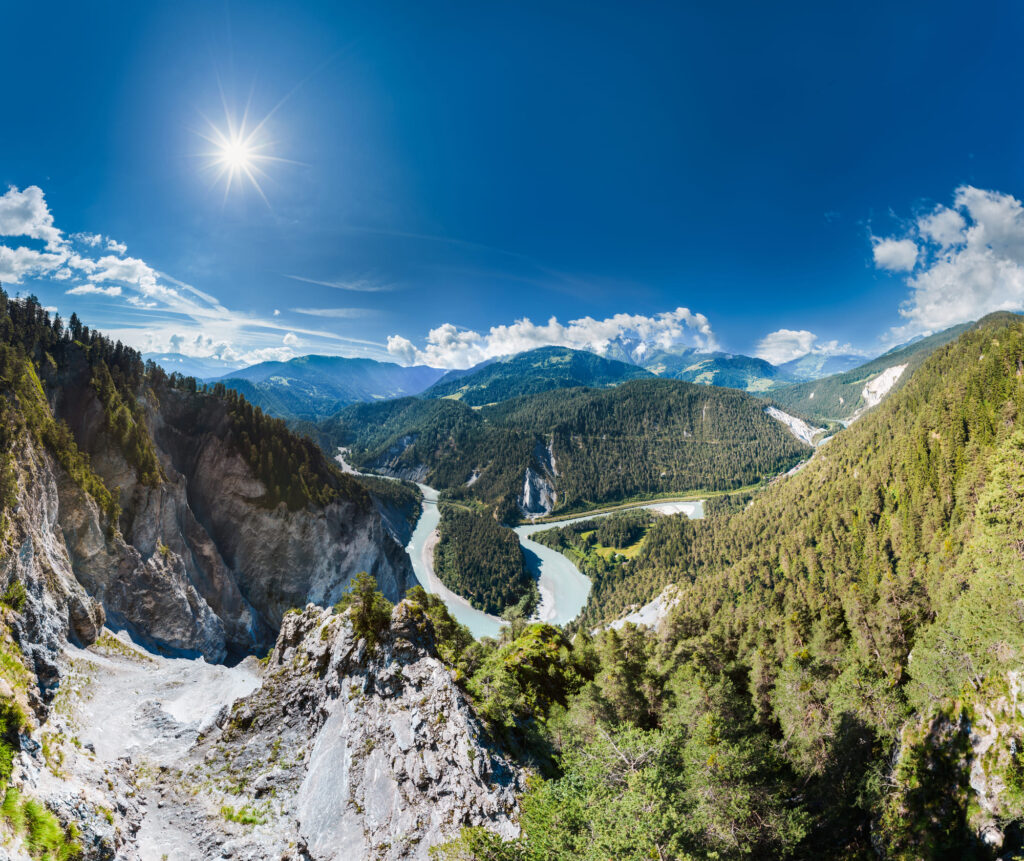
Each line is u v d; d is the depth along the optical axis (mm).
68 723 41562
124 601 74188
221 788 35719
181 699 53344
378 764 32688
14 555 50906
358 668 40156
